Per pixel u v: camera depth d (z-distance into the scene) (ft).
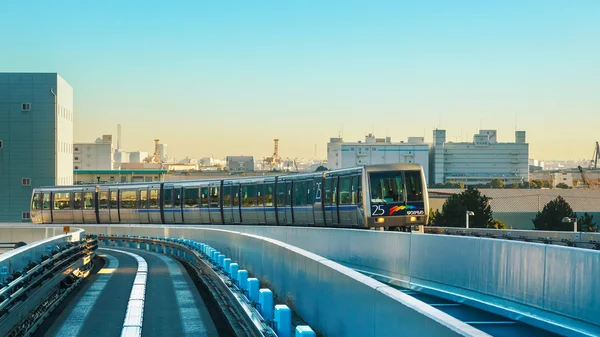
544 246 40.47
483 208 243.19
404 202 110.83
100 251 121.70
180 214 169.27
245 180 152.76
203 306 54.90
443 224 243.40
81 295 61.87
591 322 35.96
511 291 43.34
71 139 309.83
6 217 277.64
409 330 23.27
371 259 64.95
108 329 46.57
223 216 158.10
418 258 55.67
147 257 106.52
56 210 195.31
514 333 39.55
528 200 374.63
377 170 111.04
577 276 37.37
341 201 117.60
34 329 45.27
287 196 138.00
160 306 54.95
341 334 31.94
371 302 27.55
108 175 526.98
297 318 40.98
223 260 60.29
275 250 50.14
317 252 79.97
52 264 53.06
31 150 277.85
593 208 354.95
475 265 47.60
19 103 277.44
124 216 181.88
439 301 50.80
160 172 534.37
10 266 42.68
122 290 65.10
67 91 301.02
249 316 38.52
